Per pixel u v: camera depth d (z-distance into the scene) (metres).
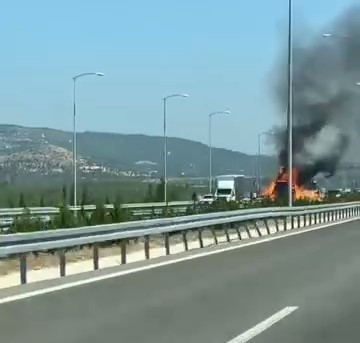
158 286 16.86
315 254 25.42
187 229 26.69
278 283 17.55
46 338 11.00
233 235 35.97
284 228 41.22
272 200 59.03
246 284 17.34
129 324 12.16
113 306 14.02
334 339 10.96
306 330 11.65
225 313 13.27
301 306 14.10
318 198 73.00
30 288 16.36
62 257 18.53
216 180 103.50
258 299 14.98
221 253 25.53
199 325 12.06
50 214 37.38
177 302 14.53
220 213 30.12
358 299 15.00
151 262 22.16
